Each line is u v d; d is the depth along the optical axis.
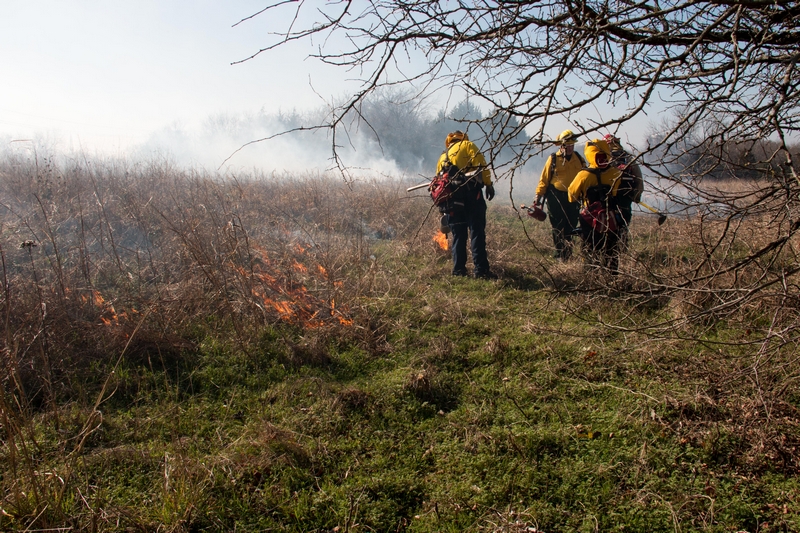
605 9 1.88
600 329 4.04
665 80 2.14
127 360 3.73
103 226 6.53
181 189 8.64
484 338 4.27
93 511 2.21
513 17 2.12
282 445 2.80
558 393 3.38
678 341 3.74
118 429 3.02
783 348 3.32
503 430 3.00
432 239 6.93
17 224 5.99
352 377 3.71
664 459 2.71
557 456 2.80
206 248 5.07
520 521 2.37
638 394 3.24
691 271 3.84
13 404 3.13
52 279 4.41
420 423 3.12
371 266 5.41
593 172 5.18
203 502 2.42
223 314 4.40
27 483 2.39
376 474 2.69
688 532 2.29
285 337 4.07
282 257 5.51
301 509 2.42
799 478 2.52
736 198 2.19
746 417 2.87
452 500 2.51
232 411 3.24
